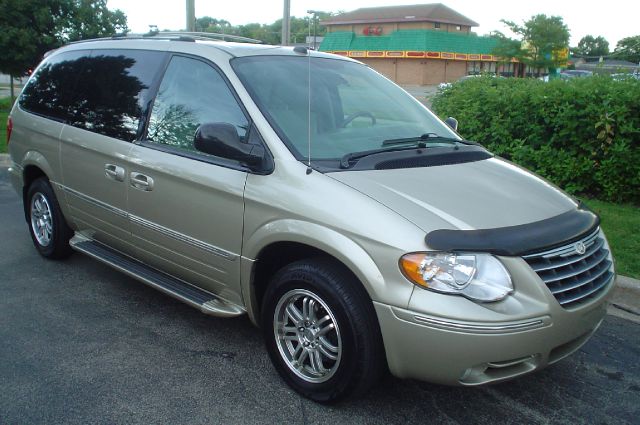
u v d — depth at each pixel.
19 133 5.55
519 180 3.68
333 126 3.84
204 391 3.50
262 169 3.48
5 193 8.27
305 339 3.41
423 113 4.55
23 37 15.12
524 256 2.93
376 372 3.15
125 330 4.25
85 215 4.84
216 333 4.24
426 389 3.59
